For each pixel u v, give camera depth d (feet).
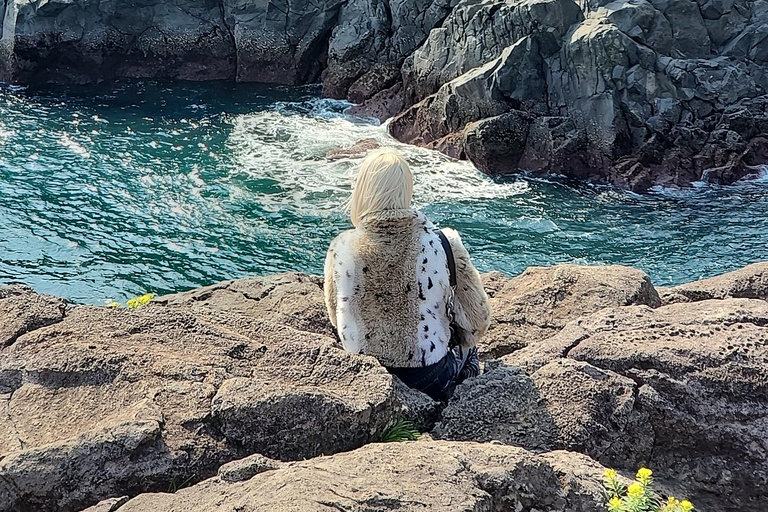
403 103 75.66
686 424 12.98
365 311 13.73
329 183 59.62
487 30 66.33
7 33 81.25
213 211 55.31
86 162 62.44
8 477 11.15
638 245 51.01
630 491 10.78
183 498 10.50
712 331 14.39
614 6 64.44
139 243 51.29
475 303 13.88
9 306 15.14
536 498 10.92
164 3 84.94
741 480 12.66
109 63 84.48
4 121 70.38
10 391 13.05
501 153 61.93
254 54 84.12
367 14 78.79
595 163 61.57
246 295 21.27
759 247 50.29
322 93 81.56
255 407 12.26
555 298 19.54
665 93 61.67
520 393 13.57
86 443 11.47
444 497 10.03
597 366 13.98
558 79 63.00
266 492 10.05
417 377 13.83
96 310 15.12
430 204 56.13
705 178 59.47
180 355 13.75
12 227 52.60
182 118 72.95
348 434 12.49
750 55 65.26
